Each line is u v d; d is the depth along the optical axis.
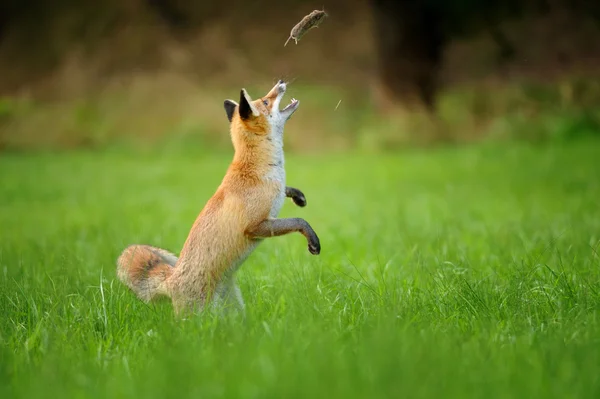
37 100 51.72
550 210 21.91
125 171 37.16
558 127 44.09
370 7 48.97
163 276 11.73
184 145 45.88
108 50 52.59
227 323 9.92
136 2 53.25
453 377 7.57
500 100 47.59
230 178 11.91
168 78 50.62
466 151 40.75
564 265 13.57
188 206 25.81
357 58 51.34
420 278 13.02
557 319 10.06
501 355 8.42
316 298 11.39
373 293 11.65
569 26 51.19
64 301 11.89
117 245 16.73
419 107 47.28
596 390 7.32
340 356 8.37
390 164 36.81
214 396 7.34
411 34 47.56
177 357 8.41
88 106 49.75
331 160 39.62
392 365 7.67
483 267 14.01
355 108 48.25
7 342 10.20
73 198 29.02
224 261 11.54
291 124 46.44
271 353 8.41
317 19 14.06
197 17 53.91
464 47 51.09
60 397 7.68
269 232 11.72
